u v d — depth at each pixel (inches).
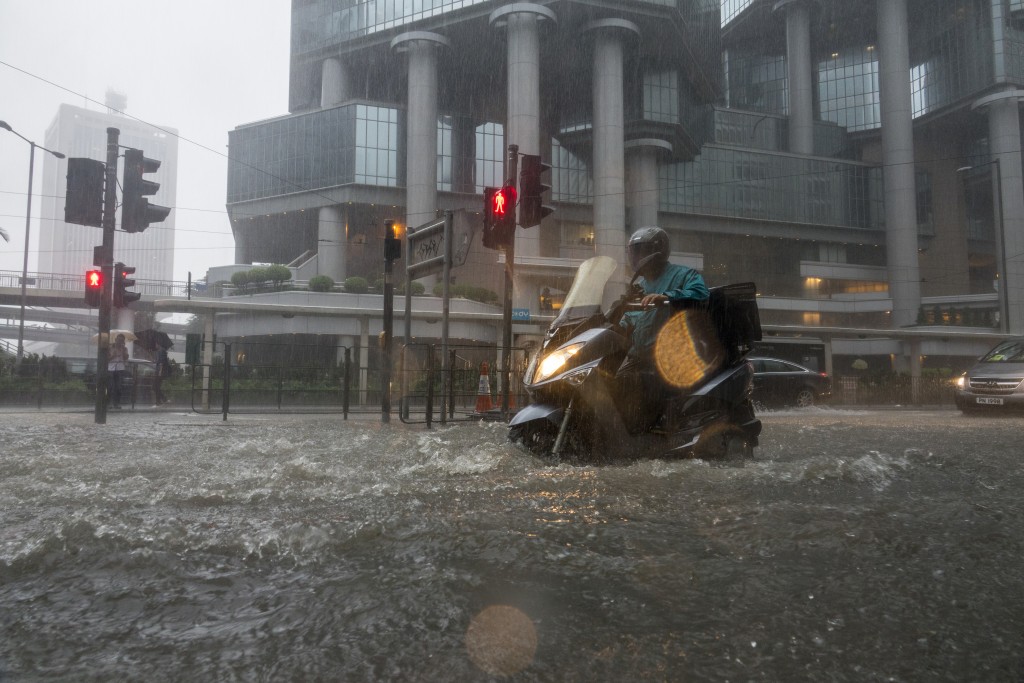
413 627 52.7
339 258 1831.9
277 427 326.6
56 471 140.9
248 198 1926.7
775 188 2260.1
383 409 381.7
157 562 69.0
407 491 113.3
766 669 46.1
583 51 1872.5
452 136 1936.5
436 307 1290.6
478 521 88.1
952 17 2425.0
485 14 1750.7
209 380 535.5
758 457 187.0
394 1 1857.8
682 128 1958.7
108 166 397.7
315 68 2026.3
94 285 386.3
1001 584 64.8
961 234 2534.5
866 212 2332.7
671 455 168.7
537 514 93.8
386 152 1849.2
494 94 2068.2
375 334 1000.2
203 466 149.9
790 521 89.4
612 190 1744.6
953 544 78.7
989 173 2536.9
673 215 2144.4
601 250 1734.7
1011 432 291.6
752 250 2309.3
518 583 63.2
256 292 1325.0
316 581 63.7
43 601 58.2
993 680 45.0
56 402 649.0
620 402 167.3
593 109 1795.0
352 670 45.3
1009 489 125.6
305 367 566.9
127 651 48.2
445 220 394.0
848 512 95.5
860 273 2390.5
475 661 46.8
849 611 57.1
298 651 48.3
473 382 399.9
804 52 2544.3
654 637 51.3
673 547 76.2
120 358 581.6
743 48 2942.9
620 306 177.2
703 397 174.7
